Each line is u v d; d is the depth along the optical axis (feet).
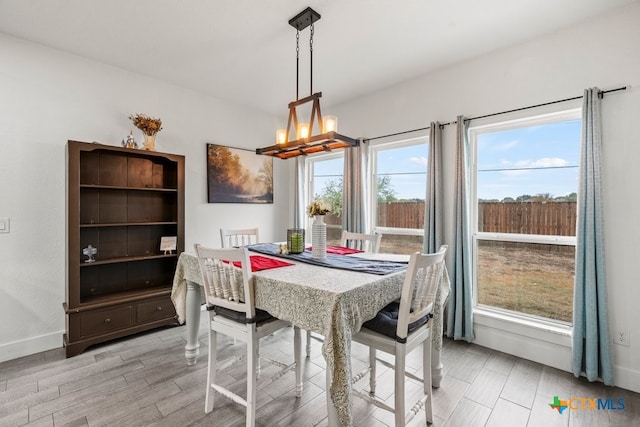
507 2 6.63
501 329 8.53
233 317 5.73
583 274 7.02
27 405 6.07
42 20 7.30
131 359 7.95
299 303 4.91
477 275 9.36
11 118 7.99
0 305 7.89
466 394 6.57
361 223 11.56
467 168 9.05
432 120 9.97
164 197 10.82
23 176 8.17
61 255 8.77
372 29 7.65
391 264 6.56
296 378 6.46
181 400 6.29
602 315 6.79
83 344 8.21
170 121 10.97
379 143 11.43
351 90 11.43
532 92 8.00
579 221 7.06
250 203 13.37
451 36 7.94
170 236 10.66
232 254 5.40
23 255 8.19
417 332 5.50
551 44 7.72
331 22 7.37
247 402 5.37
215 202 12.17
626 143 6.70
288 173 15.02
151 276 10.49
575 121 7.73
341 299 4.47
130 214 10.03
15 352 8.02
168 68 9.81
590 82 7.14
